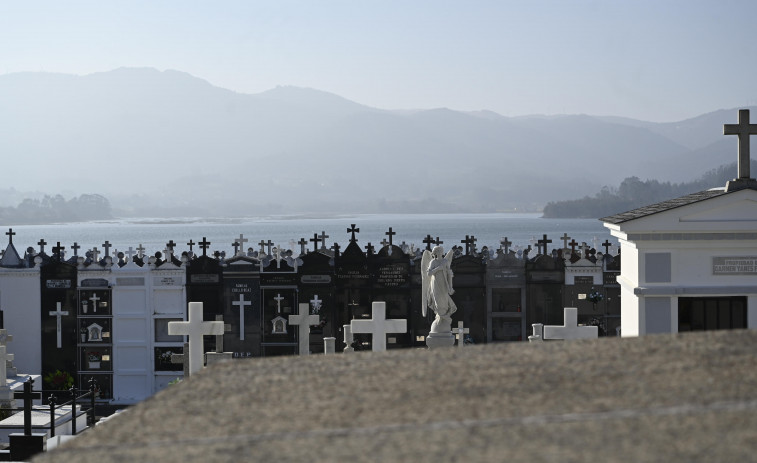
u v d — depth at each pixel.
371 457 4.42
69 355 37.59
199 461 4.52
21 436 20.03
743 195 16.94
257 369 6.27
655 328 17.45
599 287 36.91
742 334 6.33
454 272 37.44
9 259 37.62
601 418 4.74
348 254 37.41
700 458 4.17
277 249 37.66
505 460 4.26
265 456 4.53
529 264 37.25
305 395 5.56
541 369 5.76
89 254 37.66
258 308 37.44
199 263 37.38
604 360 5.86
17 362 37.66
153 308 37.50
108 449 4.80
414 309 37.44
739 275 17.30
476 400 5.21
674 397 5.00
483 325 37.47
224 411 5.32
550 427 4.66
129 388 37.62
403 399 5.34
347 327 24.78
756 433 4.41
